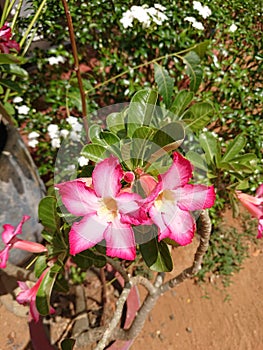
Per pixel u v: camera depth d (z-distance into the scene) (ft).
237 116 1.93
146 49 1.87
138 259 1.89
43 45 2.32
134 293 1.61
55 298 1.68
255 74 2.03
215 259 1.97
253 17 2.10
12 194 1.47
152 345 1.73
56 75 1.99
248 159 1.04
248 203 1.02
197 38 2.00
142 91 0.74
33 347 1.65
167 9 1.92
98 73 1.98
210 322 1.81
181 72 1.90
